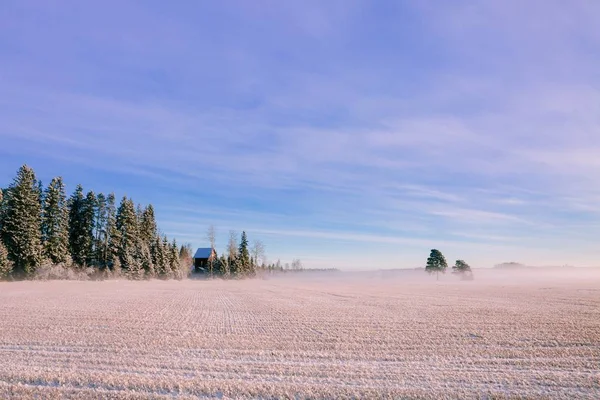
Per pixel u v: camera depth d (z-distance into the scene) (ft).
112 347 34.60
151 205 269.44
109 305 69.92
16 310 59.52
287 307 71.41
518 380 25.32
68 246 195.31
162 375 25.91
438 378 25.73
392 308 69.97
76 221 206.59
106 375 25.34
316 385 23.89
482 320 53.06
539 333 42.63
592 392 23.09
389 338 39.68
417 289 147.74
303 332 43.09
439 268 314.35
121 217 224.12
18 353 31.99
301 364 29.25
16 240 156.87
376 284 214.69
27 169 167.63
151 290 123.13
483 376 26.27
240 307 70.79
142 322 49.32
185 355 31.89
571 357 31.96
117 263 204.85
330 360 30.68
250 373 26.76
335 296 104.37
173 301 81.66
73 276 177.58
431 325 48.39
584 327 46.75
